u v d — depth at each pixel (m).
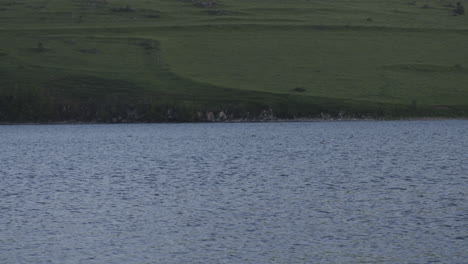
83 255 59.09
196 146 167.75
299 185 96.88
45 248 61.44
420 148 154.75
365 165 122.00
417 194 86.62
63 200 85.75
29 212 77.50
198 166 124.00
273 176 107.69
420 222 69.25
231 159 136.38
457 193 86.94
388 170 113.75
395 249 59.31
